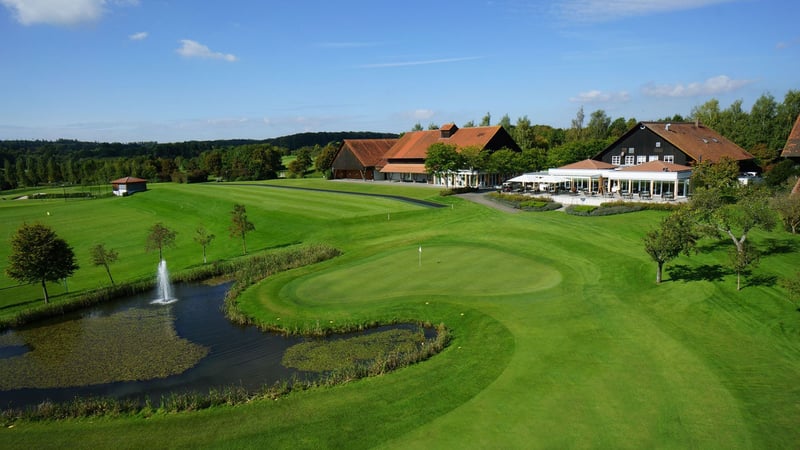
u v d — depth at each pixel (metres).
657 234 30.81
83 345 28.67
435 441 15.75
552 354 21.73
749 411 16.47
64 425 18.80
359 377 21.78
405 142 119.19
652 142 72.75
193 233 65.56
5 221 78.06
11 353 27.97
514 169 91.44
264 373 23.66
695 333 23.25
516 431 15.98
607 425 16.03
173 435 17.39
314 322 28.91
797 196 40.88
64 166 176.88
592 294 29.66
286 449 16.00
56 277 37.28
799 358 20.36
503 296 30.33
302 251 47.41
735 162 61.97
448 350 23.86
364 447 15.74
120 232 67.25
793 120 90.56
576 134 140.62
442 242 46.16
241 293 36.00
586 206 55.38
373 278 36.12
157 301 37.03
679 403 17.12
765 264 32.44
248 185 117.75
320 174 157.75
